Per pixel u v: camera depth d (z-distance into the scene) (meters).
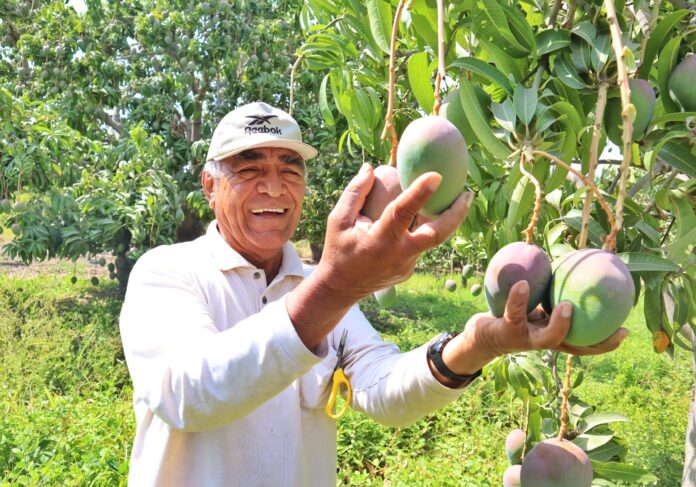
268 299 1.52
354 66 1.98
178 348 1.23
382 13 1.53
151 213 7.62
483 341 1.06
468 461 4.39
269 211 1.50
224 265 1.47
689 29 1.39
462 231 1.93
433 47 1.46
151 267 1.41
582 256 0.98
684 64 1.32
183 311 1.32
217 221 1.57
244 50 8.75
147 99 8.72
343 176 8.98
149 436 1.37
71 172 7.78
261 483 1.37
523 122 1.21
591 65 1.30
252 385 1.02
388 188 0.89
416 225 0.93
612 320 0.93
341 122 7.97
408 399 1.39
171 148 8.95
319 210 10.00
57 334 6.41
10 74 9.85
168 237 8.37
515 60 1.35
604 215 1.43
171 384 1.11
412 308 11.82
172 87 8.88
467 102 1.25
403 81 1.97
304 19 2.25
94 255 8.79
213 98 9.30
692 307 1.45
